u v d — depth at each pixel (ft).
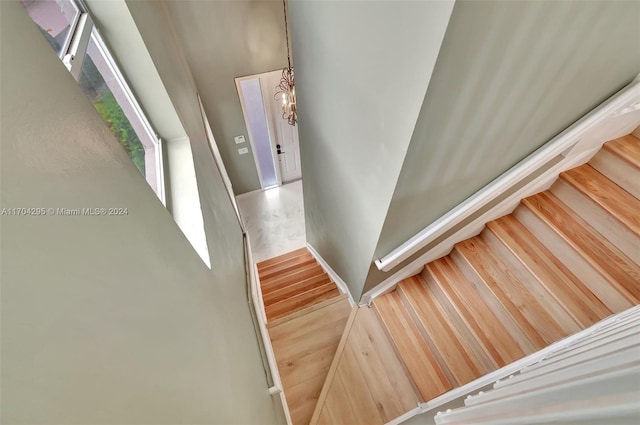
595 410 1.05
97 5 3.96
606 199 4.75
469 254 6.22
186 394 2.10
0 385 0.86
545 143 4.26
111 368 1.38
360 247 6.19
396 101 3.01
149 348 1.78
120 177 2.02
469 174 4.19
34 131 1.26
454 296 6.22
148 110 5.43
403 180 3.65
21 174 1.13
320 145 6.19
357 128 4.15
